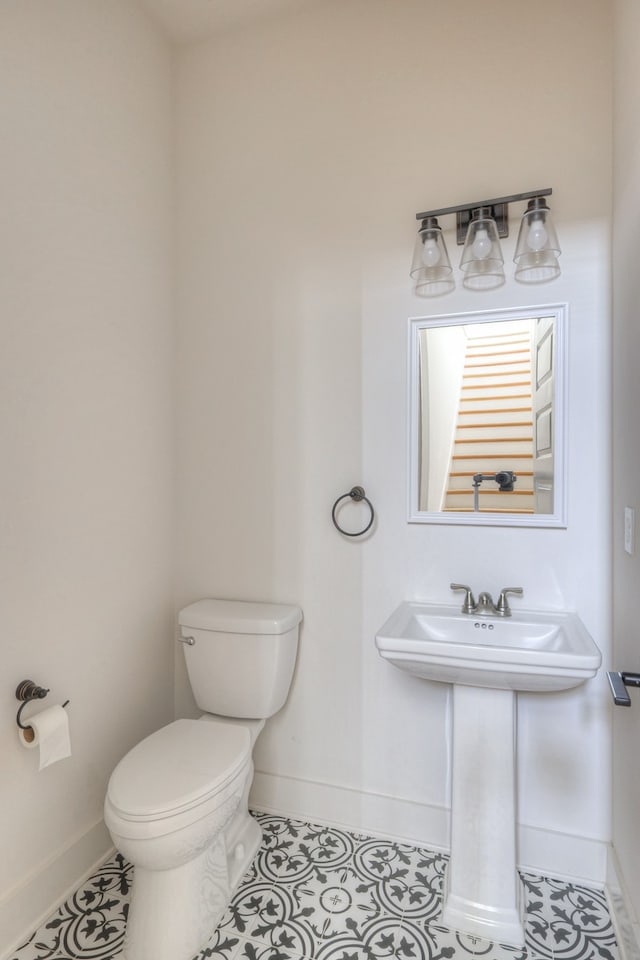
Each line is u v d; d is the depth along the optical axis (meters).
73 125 1.54
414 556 1.74
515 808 1.45
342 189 1.81
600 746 1.56
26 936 1.38
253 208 1.93
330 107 1.82
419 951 1.34
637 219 1.22
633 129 1.26
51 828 1.49
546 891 1.54
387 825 1.78
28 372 1.40
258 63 1.91
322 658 1.86
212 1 1.81
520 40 1.62
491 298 1.64
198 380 2.01
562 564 1.59
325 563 1.85
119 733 1.76
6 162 1.33
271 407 1.91
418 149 1.72
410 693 1.75
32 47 1.40
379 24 1.76
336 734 1.84
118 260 1.74
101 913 1.46
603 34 1.54
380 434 1.78
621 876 1.39
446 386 1.70
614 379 1.48
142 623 1.88
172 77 2.02
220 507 1.99
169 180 2.01
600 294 1.54
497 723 1.45
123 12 1.75
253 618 1.75
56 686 1.50
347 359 1.81
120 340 1.75
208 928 1.37
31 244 1.40
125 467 1.78
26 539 1.40
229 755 1.46
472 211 1.61
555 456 1.59
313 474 1.86
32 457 1.42
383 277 1.77
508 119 1.63
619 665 1.43
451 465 1.70
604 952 1.34
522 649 1.26
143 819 1.21
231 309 1.96
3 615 1.34
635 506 1.25
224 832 1.58
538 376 1.60
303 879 1.58
